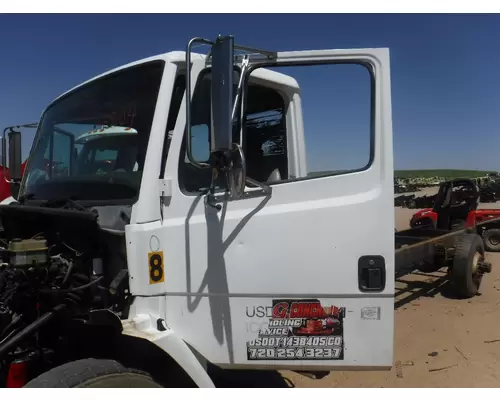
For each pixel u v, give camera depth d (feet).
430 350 16.74
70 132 10.26
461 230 25.77
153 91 8.65
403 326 19.35
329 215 8.48
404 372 14.92
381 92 8.45
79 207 8.61
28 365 8.20
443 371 14.98
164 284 8.29
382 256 8.44
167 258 8.32
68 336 8.96
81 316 8.51
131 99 8.96
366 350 8.57
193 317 8.43
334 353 8.61
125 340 8.43
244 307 8.57
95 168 9.37
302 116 9.61
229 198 8.56
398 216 59.06
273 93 9.75
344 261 8.49
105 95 9.54
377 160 8.49
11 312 8.35
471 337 17.85
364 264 8.47
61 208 8.61
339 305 8.54
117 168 8.92
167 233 8.32
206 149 8.76
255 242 8.54
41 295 8.19
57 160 10.50
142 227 8.10
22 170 13.03
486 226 35.22
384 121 8.45
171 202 8.41
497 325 19.08
